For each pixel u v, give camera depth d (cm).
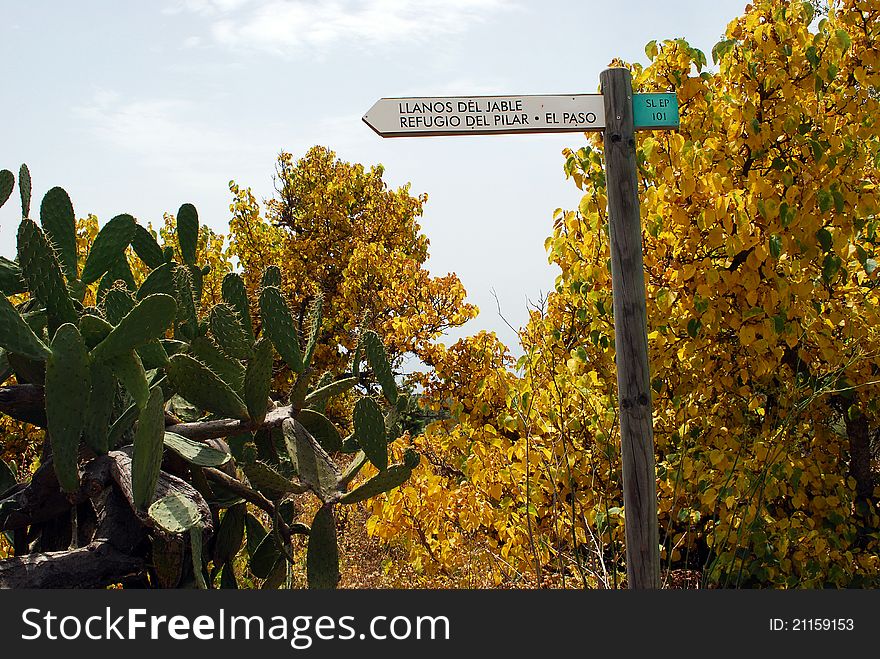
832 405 490
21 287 305
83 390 246
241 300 352
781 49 399
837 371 409
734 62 419
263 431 357
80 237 754
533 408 448
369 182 1405
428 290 616
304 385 325
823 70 400
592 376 448
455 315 612
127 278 363
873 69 415
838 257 400
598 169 423
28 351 238
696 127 414
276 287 321
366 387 480
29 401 285
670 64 423
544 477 434
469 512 429
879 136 432
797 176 403
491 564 425
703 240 400
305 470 311
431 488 433
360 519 580
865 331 417
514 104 336
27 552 295
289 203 1444
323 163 1429
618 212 334
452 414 533
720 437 423
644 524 325
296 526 361
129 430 298
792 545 414
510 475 429
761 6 409
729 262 414
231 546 330
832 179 402
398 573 482
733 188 411
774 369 418
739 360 427
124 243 331
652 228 396
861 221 405
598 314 430
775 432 427
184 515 248
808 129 408
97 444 267
